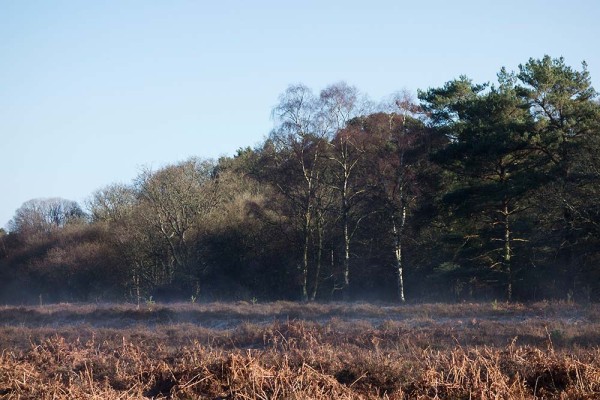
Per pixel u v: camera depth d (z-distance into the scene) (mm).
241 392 12211
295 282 46781
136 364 15047
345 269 44000
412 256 44125
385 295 44688
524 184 35750
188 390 12703
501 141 35844
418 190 41875
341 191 45281
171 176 51094
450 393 11734
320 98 45375
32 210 68688
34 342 22359
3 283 58938
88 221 64312
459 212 38250
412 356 15055
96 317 30469
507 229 37344
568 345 17094
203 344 20938
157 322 28359
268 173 46062
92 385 12992
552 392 11914
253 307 30156
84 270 53594
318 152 45062
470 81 45531
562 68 38281
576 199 34312
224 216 50875
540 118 37812
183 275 48844
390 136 43406
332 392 11992
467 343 17734
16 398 12609
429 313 24984
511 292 36938
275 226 47094
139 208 51531
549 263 36531
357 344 19062
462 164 38625
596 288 34000
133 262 51406
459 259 39531
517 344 17734
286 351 16812
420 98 45719
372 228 46031
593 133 35281
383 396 12125
